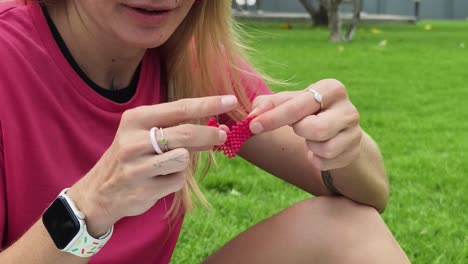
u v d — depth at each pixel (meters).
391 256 0.63
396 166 1.66
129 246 0.61
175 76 0.68
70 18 0.59
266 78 0.75
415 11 10.45
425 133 2.06
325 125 0.54
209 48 0.67
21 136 0.54
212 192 1.44
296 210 0.69
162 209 0.65
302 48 4.61
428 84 3.12
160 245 0.65
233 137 0.54
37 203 0.56
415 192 1.46
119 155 0.45
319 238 0.65
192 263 1.08
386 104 2.55
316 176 0.72
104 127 0.59
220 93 0.70
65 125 0.57
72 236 0.48
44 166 0.55
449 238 1.20
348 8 10.12
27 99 0.55
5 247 0.57
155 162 0.44
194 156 0.69
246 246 0.68
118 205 0.46
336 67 3.62
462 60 4.17
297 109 0.54
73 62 0.59
